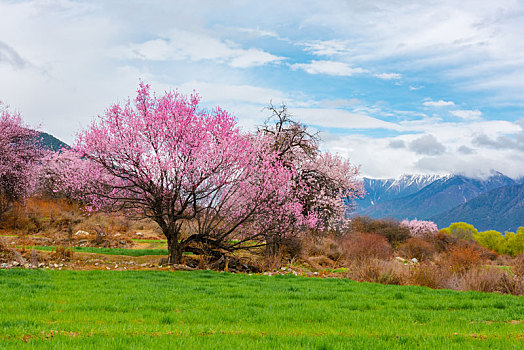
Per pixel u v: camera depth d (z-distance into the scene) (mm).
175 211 25250
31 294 12617
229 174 23812
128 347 6980
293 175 28188
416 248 43594
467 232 77062
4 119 42688
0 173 40469
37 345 6969
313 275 24875
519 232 82438
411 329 9422
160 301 12117
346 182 37094
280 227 26328
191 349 6965
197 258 27000
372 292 15891
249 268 26844
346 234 42812
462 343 8078
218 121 24531
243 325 9391
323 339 7938
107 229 40156
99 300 11992
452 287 20203
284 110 32812
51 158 51031
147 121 23328
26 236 35344
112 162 23578
